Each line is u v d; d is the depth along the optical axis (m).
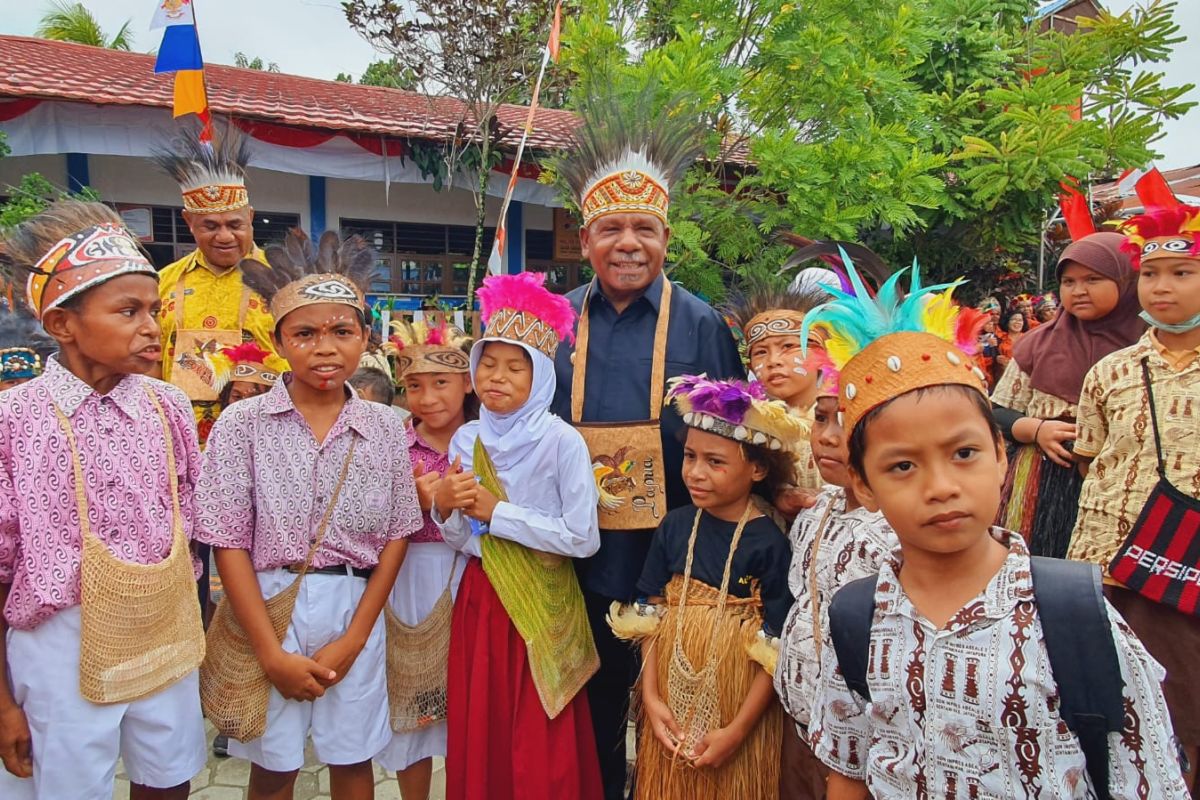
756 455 2.10
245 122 7.92
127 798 2.81
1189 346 2.43
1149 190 2.41
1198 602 2.33
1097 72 9.29
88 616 1.83
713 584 2.13
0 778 1.91
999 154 7.74
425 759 2.56
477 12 8.15
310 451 2.16
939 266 9.16
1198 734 2.39
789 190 5.96
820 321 1.41
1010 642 1.24
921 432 1.21
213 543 2.07
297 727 2.16
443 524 2.35
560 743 2.25
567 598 2.35
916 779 1.32
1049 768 1.21
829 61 5.88
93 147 7.49
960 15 8.73
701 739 2.04
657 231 2.51
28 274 1.90
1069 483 2.83
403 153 8.62
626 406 2.53
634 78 5.54
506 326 2.26
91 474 1.88
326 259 2.17
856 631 1.38
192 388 3.42
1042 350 2.98
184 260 3.63
